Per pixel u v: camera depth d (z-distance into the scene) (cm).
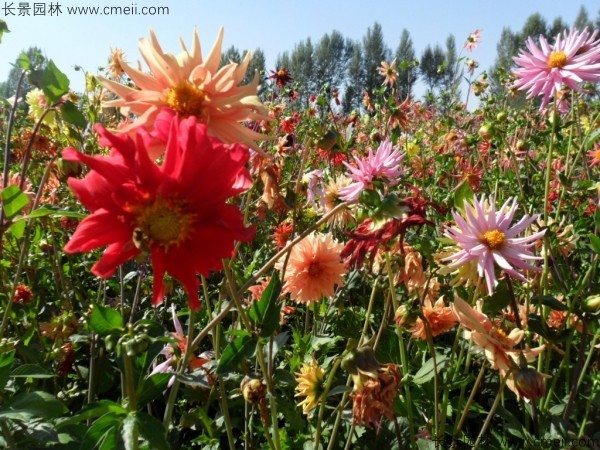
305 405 56
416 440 60
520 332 46
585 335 58
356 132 184
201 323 73
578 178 137
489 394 71
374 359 45
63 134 97
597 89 156
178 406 73
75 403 70
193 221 33
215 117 39
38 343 73
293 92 212
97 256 95
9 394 58
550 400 69
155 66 38
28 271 84
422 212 49
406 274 62
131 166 32
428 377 62
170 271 34
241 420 68
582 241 100
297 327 88
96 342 64
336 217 78
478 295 61
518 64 83
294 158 145
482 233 56
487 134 90
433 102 248
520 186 90
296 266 67
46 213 45
